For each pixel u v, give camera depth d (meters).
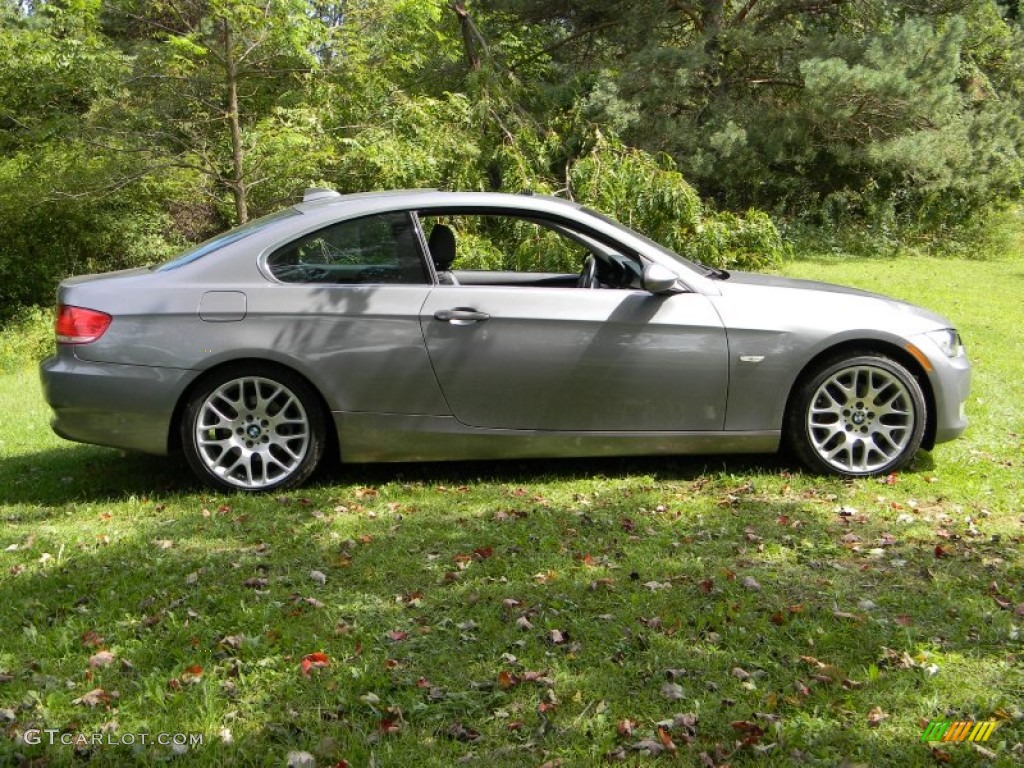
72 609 3.45
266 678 2.93
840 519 4.41
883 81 16.30
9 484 5.39
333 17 11.55
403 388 4.89
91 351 4.80
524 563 3.85
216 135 12.29
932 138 17.16
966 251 18.45
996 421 6.17
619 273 5.15
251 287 4.86
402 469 5.38
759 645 3.12
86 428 4.87
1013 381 7.32
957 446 5.63
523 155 12.20
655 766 2.50
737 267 11.72
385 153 11.45
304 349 4.83
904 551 3.97
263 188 12.17
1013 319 10.53
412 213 5.04
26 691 2.85
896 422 5.07
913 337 5.03
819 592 3.55
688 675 2.94
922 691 2.84
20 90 12.33
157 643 3.14
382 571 3.80
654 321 4.91
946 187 18.58
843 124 17.86
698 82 17.52
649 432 5.00
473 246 6.06
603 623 3.29
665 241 11.13
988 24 21.28
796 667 2.99
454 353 4.88
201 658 3.04
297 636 3.20
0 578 3.77
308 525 4.39
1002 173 18.42
